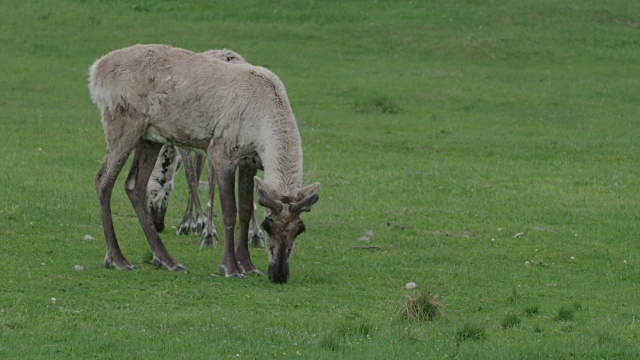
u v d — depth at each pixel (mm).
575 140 77188
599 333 30469
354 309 33688
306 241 44969
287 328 30438
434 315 32656
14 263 37406
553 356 28469
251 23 122938
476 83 101312
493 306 35062
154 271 38125
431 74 104812
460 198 56125
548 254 43969
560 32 121375
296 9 128375
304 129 78312
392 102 89312
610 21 126062
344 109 88500
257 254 43781
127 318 30766
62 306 31891
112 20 120562
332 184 58781
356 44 116562
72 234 43500
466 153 71562
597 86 101812
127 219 47562
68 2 127500
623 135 80250
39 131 71312
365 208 52531
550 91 98875
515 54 113812
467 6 130125
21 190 50812
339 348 28547
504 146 74125
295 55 111125
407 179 61125
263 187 36344
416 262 41844
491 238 46969
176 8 127562
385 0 133125
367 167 64875
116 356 26781
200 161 48188
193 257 41688
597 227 49781
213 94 38375
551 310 34562
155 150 40062
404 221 50000
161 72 38719
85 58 105125
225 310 32531
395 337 29984
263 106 38125
